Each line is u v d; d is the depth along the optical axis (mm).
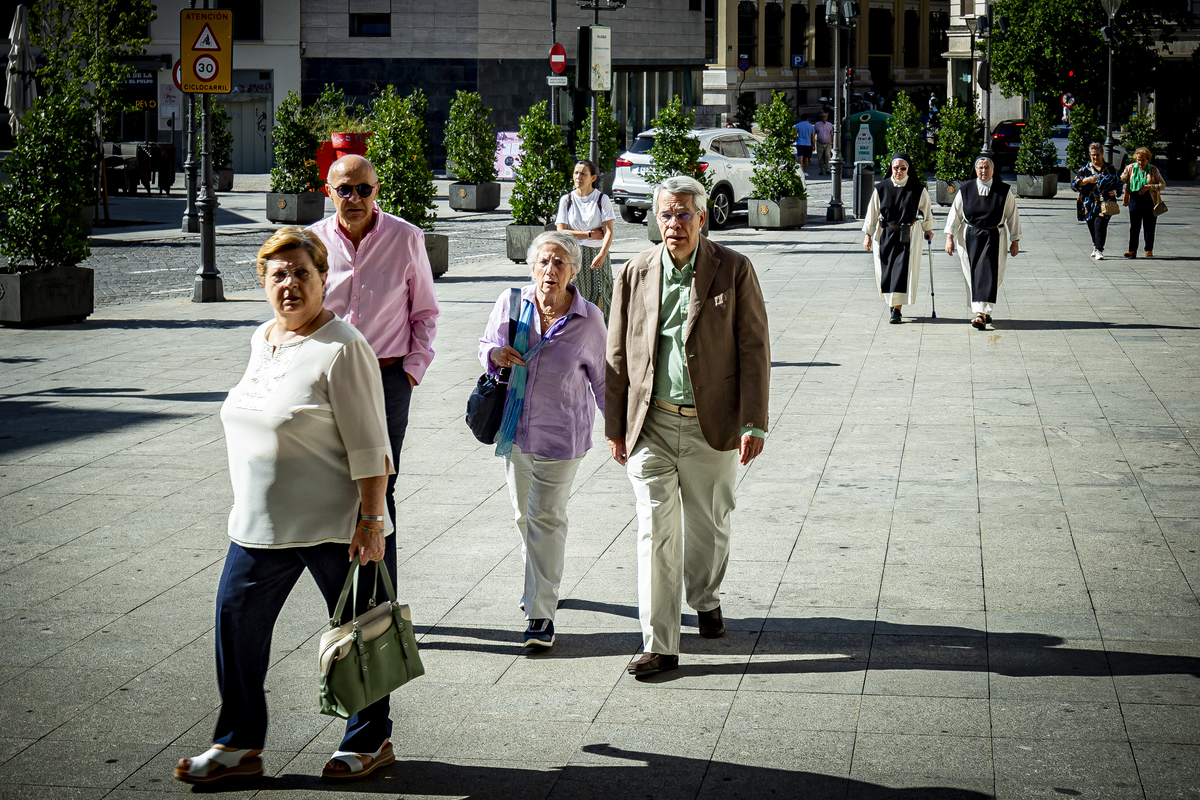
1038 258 20234
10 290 13938
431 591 6008
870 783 4117
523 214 20844
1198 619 5473
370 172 5438
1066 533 6703
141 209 29141
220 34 15773
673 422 5113
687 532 5312
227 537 6812
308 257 4133
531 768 4281
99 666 5137
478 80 42906
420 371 5625
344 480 4160
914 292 14023
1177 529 6738
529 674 5074
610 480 7961
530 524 5352
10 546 6652
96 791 4141
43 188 14133
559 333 5406
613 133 28656
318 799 4090
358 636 4082
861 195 28094
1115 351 12125
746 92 66375
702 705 4750
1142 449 8477
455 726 4613
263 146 44000
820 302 15750
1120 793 4008
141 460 8430
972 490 7566
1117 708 4625
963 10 53031
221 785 4164
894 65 83000
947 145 32688
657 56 52281
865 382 10852
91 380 11117
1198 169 39531
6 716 4684
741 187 27375
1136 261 19703
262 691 4227
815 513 7156
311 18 43094
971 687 4836
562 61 23328
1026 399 10102
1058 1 38750
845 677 4961
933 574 6105
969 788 4066
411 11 42719
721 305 5027
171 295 16797
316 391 4090
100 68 26078
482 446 8836
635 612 5750
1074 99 39875
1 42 43094
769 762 4281
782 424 9359
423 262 5621
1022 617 5535
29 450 8688
